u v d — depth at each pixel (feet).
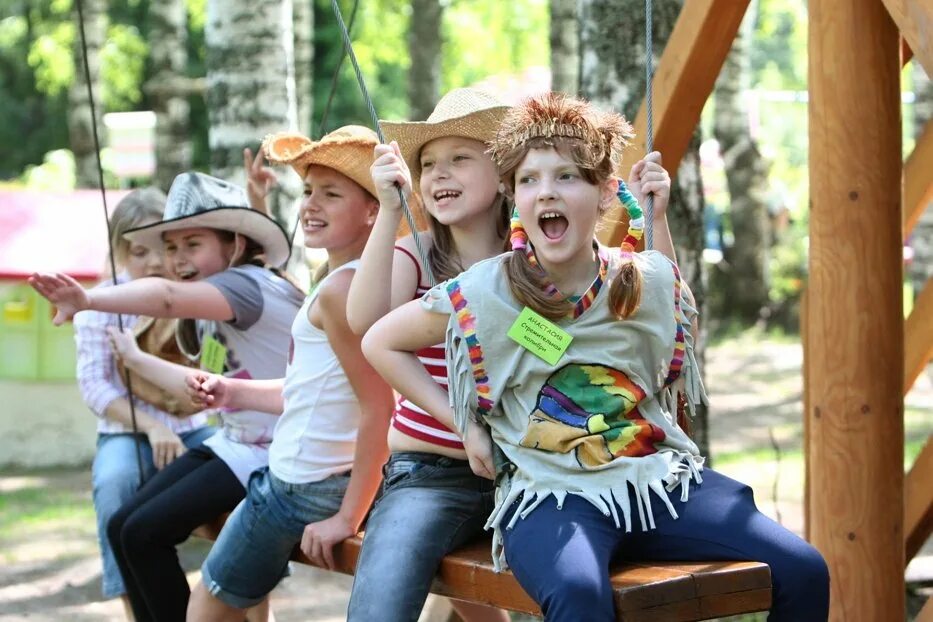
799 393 50.70
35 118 112.47
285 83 30.66
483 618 16.12
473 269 12.51
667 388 12.66
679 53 17.35
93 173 67.00
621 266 12.20
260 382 16.57
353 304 13.26
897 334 15.67
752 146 70.90
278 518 15.11
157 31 58.75
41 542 29.68
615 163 12.41
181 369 18.75
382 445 14.33
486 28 93.25
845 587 15.83
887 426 15.70
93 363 20.52
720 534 11.88
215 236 18.19
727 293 71.56
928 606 15.61
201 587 15.76
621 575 11.53
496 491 12.53
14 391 37.24
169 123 58.54
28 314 37.04
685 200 23.06
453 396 12.42
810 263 15.94
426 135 13.93
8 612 24.58
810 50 15.66
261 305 17.06
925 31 13.87
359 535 14.47
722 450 40.06
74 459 37.63
